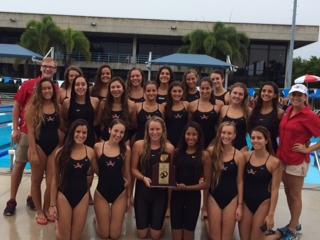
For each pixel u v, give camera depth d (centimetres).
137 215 391
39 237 381
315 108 1786
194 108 455
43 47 2756
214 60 1573
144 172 392
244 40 2889
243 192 376
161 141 391
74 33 2972
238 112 432
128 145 432
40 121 400
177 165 386
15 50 1413
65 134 434
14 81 2655
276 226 443
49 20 2823
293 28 2097
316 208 516
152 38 3541
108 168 378
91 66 3328
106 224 382
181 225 387
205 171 381
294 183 387
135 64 3331
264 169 364
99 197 381
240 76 3475
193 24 3341
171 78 520
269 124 407
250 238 378
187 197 382
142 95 501
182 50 2861
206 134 452
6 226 406
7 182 574
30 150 404
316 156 652
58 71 3322
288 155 384
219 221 375
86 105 429
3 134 1252
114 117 436
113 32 3416
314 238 410
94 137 445
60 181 363
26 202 484
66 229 364
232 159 373
